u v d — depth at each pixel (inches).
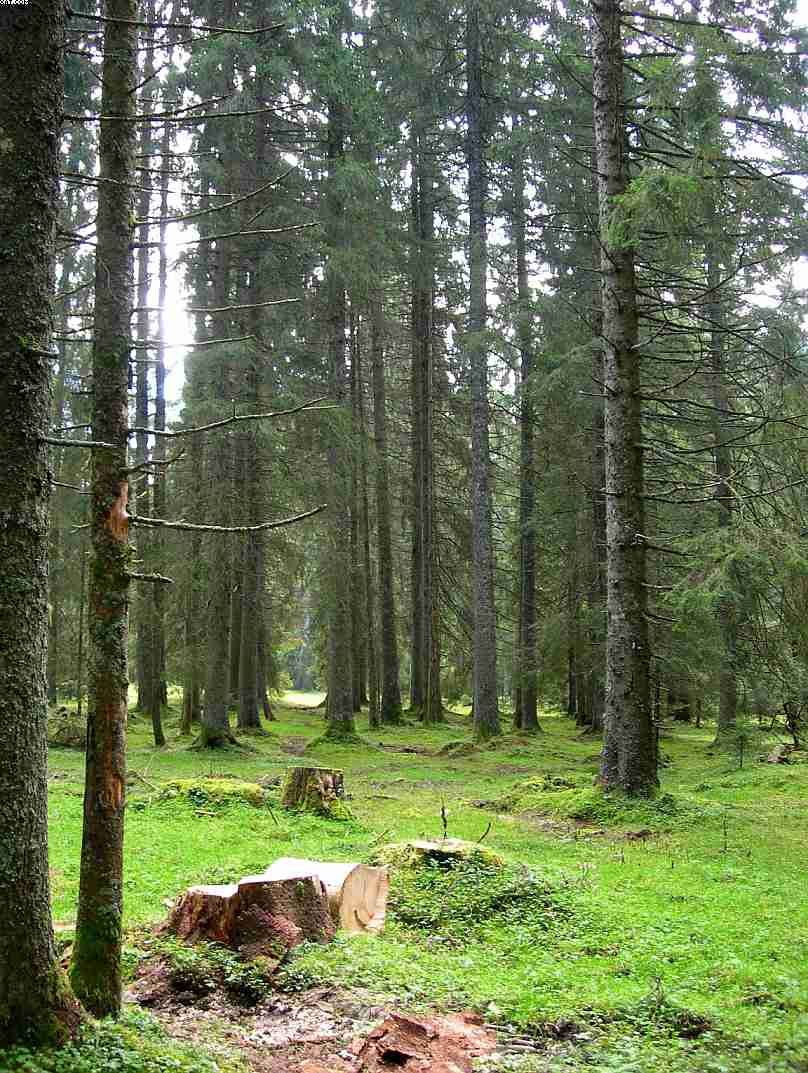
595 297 817.5
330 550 846.5
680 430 692.7
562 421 834.2
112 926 165.6
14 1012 140.5
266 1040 171.5
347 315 1110.4
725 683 777.6
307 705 1589.6
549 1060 160.7
